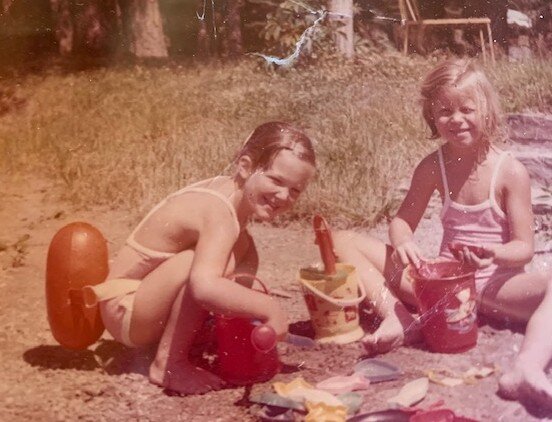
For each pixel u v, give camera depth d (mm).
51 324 1760
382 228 2676
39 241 2814
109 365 1737
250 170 1620
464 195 1865
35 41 7316
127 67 6836
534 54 6180
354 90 4398
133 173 3387
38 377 1690
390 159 3039
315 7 5582
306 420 1399
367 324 1867
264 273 2328
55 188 3520
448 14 6672
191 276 1566
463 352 1687
